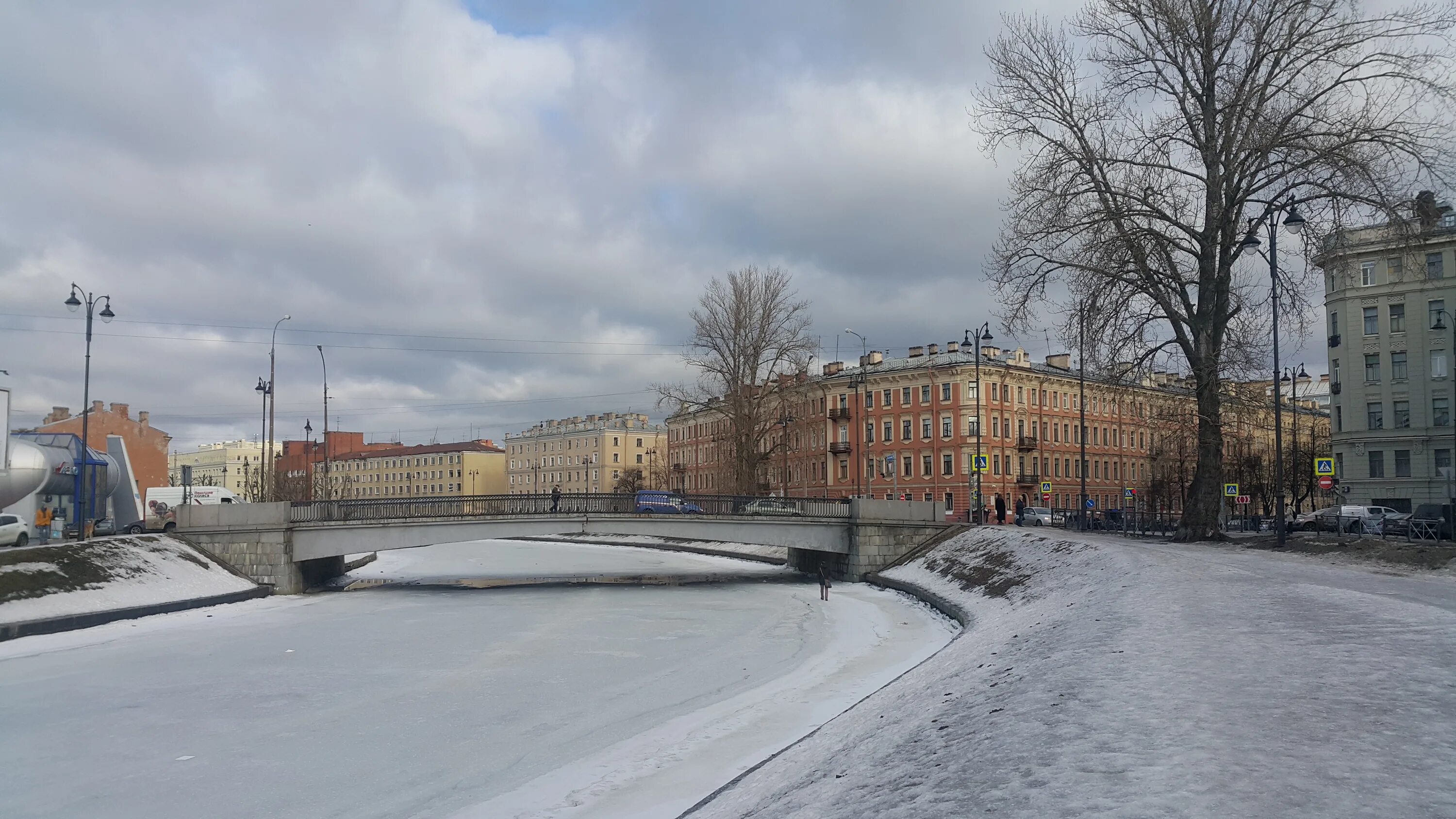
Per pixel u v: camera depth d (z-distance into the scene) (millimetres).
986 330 56875
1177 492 85438
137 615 35719
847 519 53375
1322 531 53188
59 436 73125
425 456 187000
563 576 60156
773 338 69000
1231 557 30641
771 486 116062
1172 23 39719
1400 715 8742
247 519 46312
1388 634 13461
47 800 14195
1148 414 114000
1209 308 41000
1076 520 63281
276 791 14500
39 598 33031
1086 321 41344
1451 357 72312
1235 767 7395
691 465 139500
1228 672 11336
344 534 47594
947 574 43312
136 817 13430
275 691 22531
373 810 13578
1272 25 38500
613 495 51344
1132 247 40062
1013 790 7695
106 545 39188
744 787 12438
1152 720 9297
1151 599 19781
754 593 47656
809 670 25000
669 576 59312
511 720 19438
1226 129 39344
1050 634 18172
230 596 41781
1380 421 75375
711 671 25141
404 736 18062
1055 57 43344
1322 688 10062
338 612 39688
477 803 13781
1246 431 87562
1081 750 8562
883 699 17562
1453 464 70750
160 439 110875
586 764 15828
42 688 23016
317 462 163250
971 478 96062
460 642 30797
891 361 111000
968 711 12477
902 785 9328
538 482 178750
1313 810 6262
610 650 28969
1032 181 42781
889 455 104500
